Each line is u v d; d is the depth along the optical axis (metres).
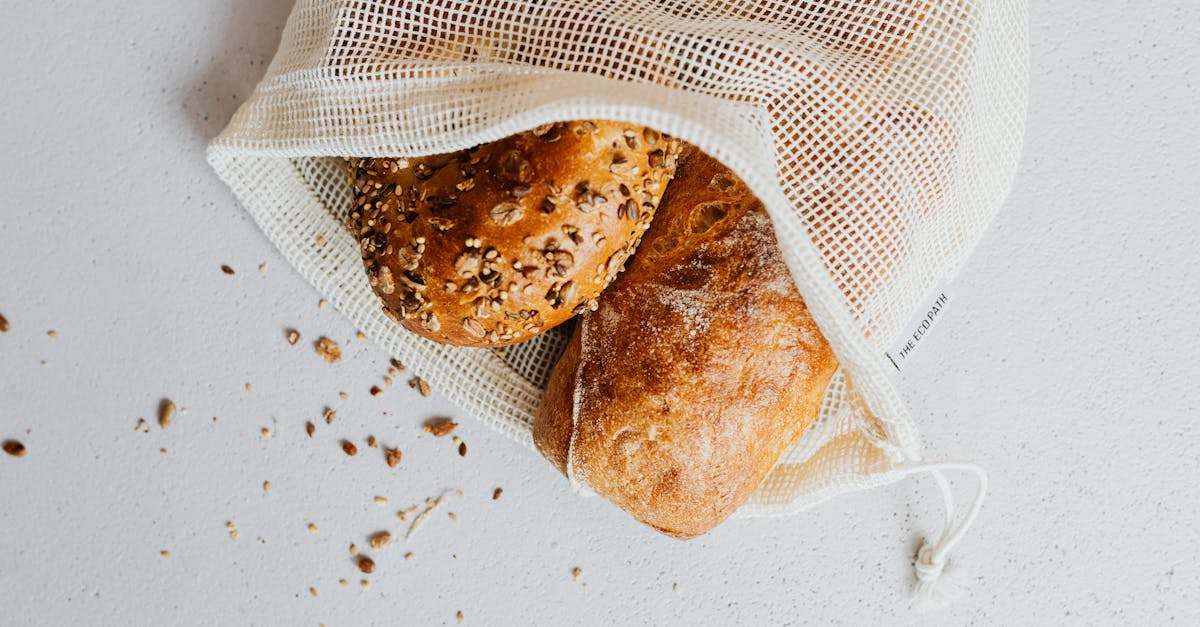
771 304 0.50
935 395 0.57
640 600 0.58
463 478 0.57
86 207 0.56
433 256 0.50
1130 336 0.57
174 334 0.57
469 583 0.58
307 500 0.57
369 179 0.52
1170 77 0.57
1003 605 0.57
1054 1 0.56
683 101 0.48
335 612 0.58
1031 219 0.57
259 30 0.56
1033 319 0.57
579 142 0.49
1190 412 0.57
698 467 0.51
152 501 0.57
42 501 0.57
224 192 0.56
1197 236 0.57
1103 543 0.57
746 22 0.51
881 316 0.51
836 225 0.50
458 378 0.56
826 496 0.54
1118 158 0.57
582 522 0.58
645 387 0.50
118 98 0.56
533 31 0.50
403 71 0.50
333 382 0.57
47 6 0.56
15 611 0.57
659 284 0.51
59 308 0.57
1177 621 0.57
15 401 0.57
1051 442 0.57
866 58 0.50
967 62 0.50
